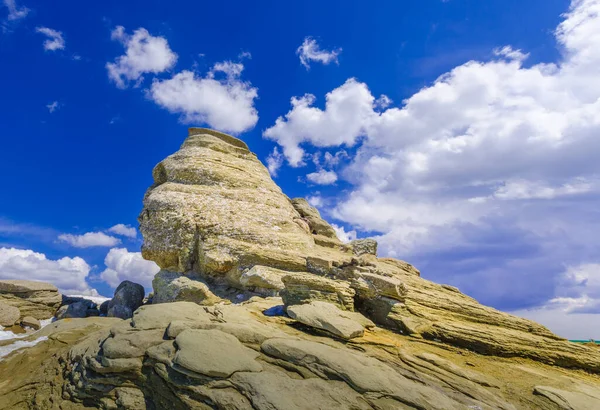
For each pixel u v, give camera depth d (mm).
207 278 26750
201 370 11383
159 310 15242
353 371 11773
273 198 32969
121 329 14281
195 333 12961
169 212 28297
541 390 13188
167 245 27578
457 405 11305
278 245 27938
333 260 25562
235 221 28484
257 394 10633
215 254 26047
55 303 28891
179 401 11109
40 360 15773
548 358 17109
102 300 31750
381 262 32219
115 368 12461
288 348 12664
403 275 27594
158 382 11922
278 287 23656
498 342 17203
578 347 17703
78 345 15219
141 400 11797
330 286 19172
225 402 10586
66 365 14234
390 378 11914
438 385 12586
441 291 25469
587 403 12508
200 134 37000
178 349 12352
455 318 20359
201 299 22875
